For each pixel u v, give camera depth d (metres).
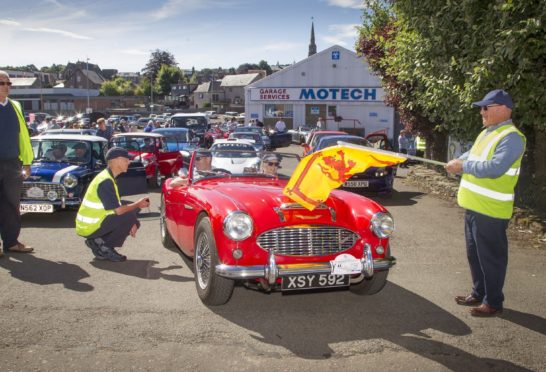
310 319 4.69
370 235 4.83
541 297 5.38
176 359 3.81
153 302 5.00
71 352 3.88
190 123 27.17
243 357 3.87
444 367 3.78
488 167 4.42
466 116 9.43
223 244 4.55
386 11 17.44
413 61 10.62
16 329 4.27
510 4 7.37
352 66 39.75
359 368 3.73
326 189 4.73
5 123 6.41
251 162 6.30
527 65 7.75
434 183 13.32
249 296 5.30
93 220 6.33
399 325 4.57
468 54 8.83
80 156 9.38
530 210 9.07
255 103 41.59
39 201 8.57
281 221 4.59
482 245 4.68
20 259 6.47
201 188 5.64
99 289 5.35
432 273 6.22
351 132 40.31
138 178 10.04
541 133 10.63
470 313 4.87
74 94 95.69
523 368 3.80
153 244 7.46
